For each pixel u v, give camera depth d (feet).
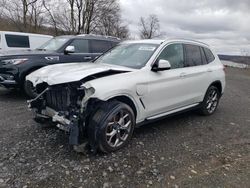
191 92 17.74
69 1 117.39
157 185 10.50
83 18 122.93
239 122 19.71
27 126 16.03
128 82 13.01
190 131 16.84
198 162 12.61
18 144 13.39
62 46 25.73
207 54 20.18
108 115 12.18
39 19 106.63
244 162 12.91
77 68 13.58
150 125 17.43
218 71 20.53
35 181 10.27
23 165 11.37
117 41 30.42
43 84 13.99
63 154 12.47
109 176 10.87
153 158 12.65
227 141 15.58
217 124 18.76
